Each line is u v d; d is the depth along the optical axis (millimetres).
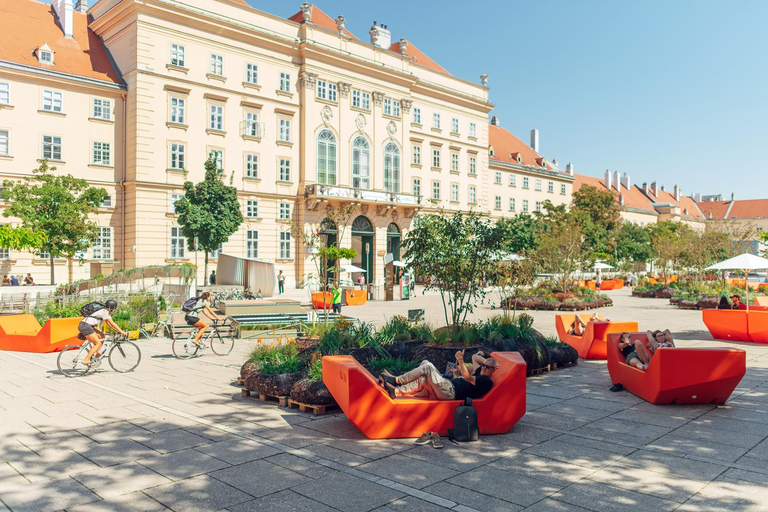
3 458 6270
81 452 6465
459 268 11727
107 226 33281
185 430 7352
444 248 11789
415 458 6254
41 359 13180
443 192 52281
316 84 41406
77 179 29125
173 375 11234
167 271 22375
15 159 30484
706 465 5984
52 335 13977
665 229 75875
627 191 98000
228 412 8297
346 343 10477
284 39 39344
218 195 31969
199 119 35750
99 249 33000
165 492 5305
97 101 33156
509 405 7223
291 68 40438
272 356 10008
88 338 11375
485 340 11000
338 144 42781
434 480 5598
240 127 37719
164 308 19969
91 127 32906
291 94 40344
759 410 8312
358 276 44938
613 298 37625
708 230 43562
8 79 30312
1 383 10469
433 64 55281
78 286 21672
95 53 35188
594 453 6418
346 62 43000
